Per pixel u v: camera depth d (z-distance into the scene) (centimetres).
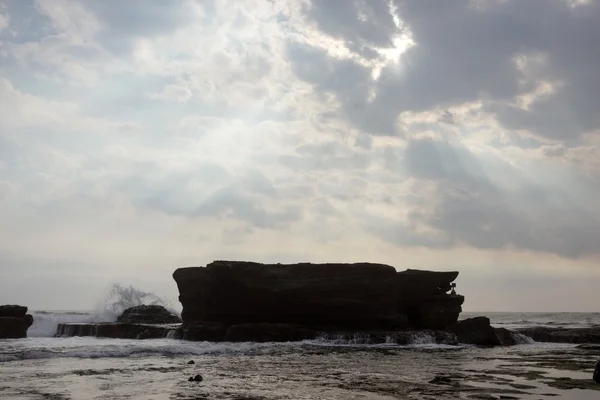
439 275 4941
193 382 2033
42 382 2009
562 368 2616
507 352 3756
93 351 3180
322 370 2500
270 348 3866
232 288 4775
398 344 4397
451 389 1877
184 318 5119
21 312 4606
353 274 4775
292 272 4809
